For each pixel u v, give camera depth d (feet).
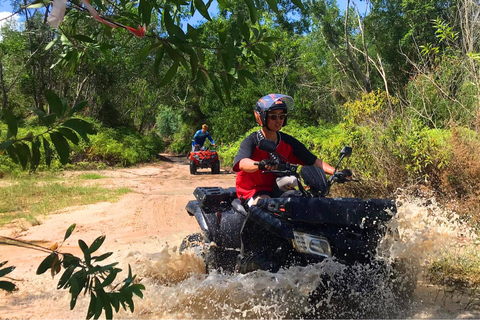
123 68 99.14
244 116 87.61
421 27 72.54
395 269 12.12
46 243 21.94
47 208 31.89
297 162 15.21
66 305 13.43
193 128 129.08
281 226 11.52
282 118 14.02
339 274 11.16
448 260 15.92
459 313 11.83
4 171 53.47
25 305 13.46
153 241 22.07
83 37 9.58
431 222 14.61
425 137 25.17
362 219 11.75
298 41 90.33
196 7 7.85
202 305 12.84
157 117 184.96
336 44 83.05
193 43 7.89
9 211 31.73
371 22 80.79
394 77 72.18
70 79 98.43
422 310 12.07
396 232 12.39
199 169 71.87
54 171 57.16
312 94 91.91
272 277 11.46
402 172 25.55
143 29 7.82
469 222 20.42
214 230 14.39
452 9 58.29
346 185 27.40
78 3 8.38
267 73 87.04
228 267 14.42
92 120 90.94
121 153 75.46
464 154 23.07
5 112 6.52
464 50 32.89
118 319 12.19
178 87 119.75
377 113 27.96
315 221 11.54
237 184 14.55
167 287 13.42
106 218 28.27
